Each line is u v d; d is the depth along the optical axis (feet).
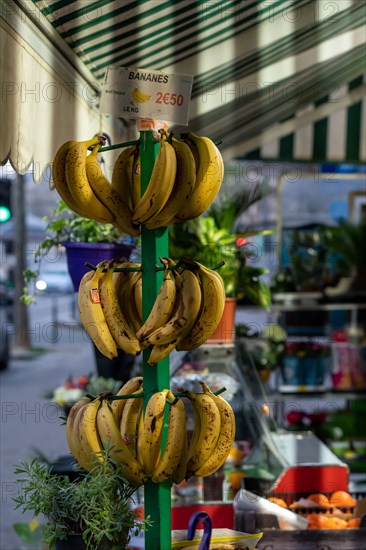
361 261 25.79
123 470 8.70
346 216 30.37
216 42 13.34
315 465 14.20
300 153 26.12
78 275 13.08
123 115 8.79
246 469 14.14
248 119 21.40
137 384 9.43
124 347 8.71
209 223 15.66
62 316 78.38
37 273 14.69
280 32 13.57
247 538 9.68
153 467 8.84
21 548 16.20
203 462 8.98
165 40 12.01
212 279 8.89
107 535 8.21
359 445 24.91
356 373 24.49
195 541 9.23
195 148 9.17
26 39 9.07
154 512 9.02
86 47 11.00
